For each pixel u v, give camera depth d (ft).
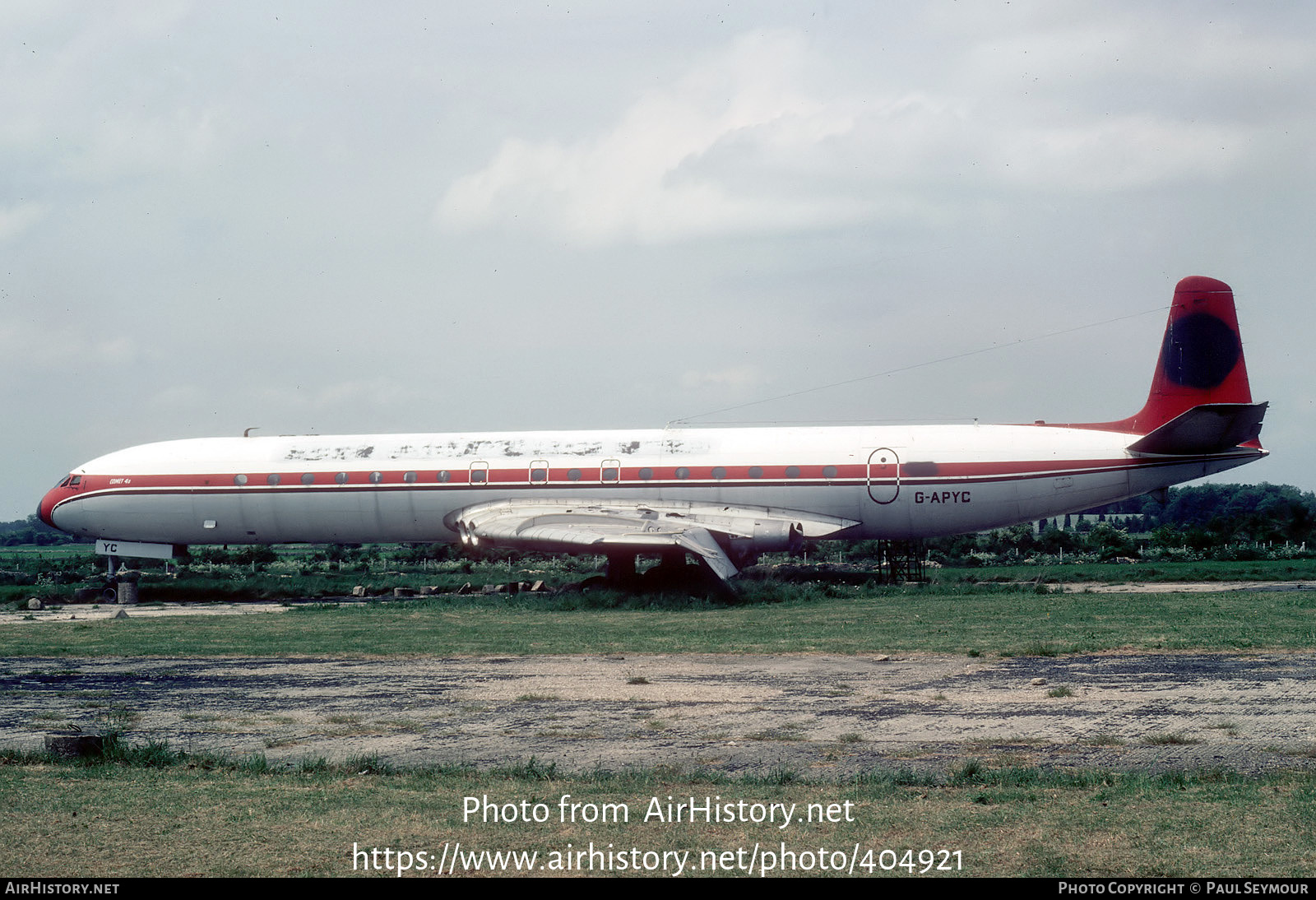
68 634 88.12
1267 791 31.65
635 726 44.50
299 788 34.47
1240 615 78.23
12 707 52.54
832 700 48.93
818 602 105.19
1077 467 118.11
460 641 76.48
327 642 77.66
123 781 35.88
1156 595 101.30
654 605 104.88
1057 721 42.83
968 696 48.98
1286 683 49.44
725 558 108.88
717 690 52.49
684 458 125.49
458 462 131.23
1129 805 30.48
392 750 41.04
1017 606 92.68
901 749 38.96
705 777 35.17
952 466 119.85
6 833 29.60
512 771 36.29
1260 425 110.63
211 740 43.78
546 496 128.06
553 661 64.80
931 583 128.57
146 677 62.03
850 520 122.52
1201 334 117.80
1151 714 43.60
